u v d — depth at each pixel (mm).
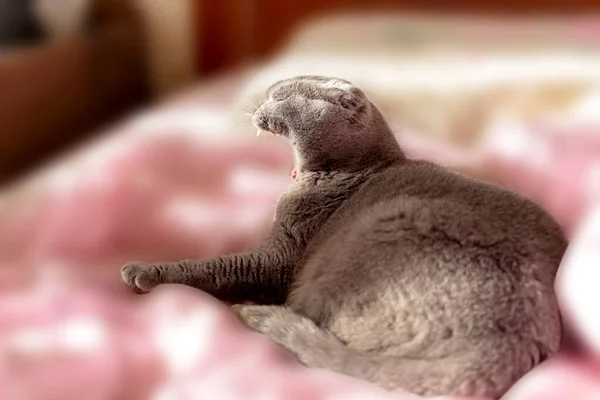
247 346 787
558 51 1662
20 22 2035
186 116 1495
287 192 920
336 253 818
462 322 740
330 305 802
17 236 1057
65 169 1242
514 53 1688
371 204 846
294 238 889
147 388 773
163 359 800
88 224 1071
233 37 2312
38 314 858
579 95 1412
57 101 2037
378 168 902
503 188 865
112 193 1129
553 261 786
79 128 2170
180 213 1123
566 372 729
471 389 729
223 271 874
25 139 1906
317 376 756
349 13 2184
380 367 746
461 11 2127
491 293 745
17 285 924
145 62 2520
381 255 785
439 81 1519
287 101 880
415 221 787
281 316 818
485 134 1390
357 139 893
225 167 1294
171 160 1278
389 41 1870
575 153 1172
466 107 1455
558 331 755
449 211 790
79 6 2191
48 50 1974
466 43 1807
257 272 876
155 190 1177
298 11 2250
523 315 743
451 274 753
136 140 1332
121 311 864
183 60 2486
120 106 2410
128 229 1078
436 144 1343
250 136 1380
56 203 1116
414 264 766
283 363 777
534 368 742
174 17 2430
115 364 785
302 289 835
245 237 1062
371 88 1495
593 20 1869
